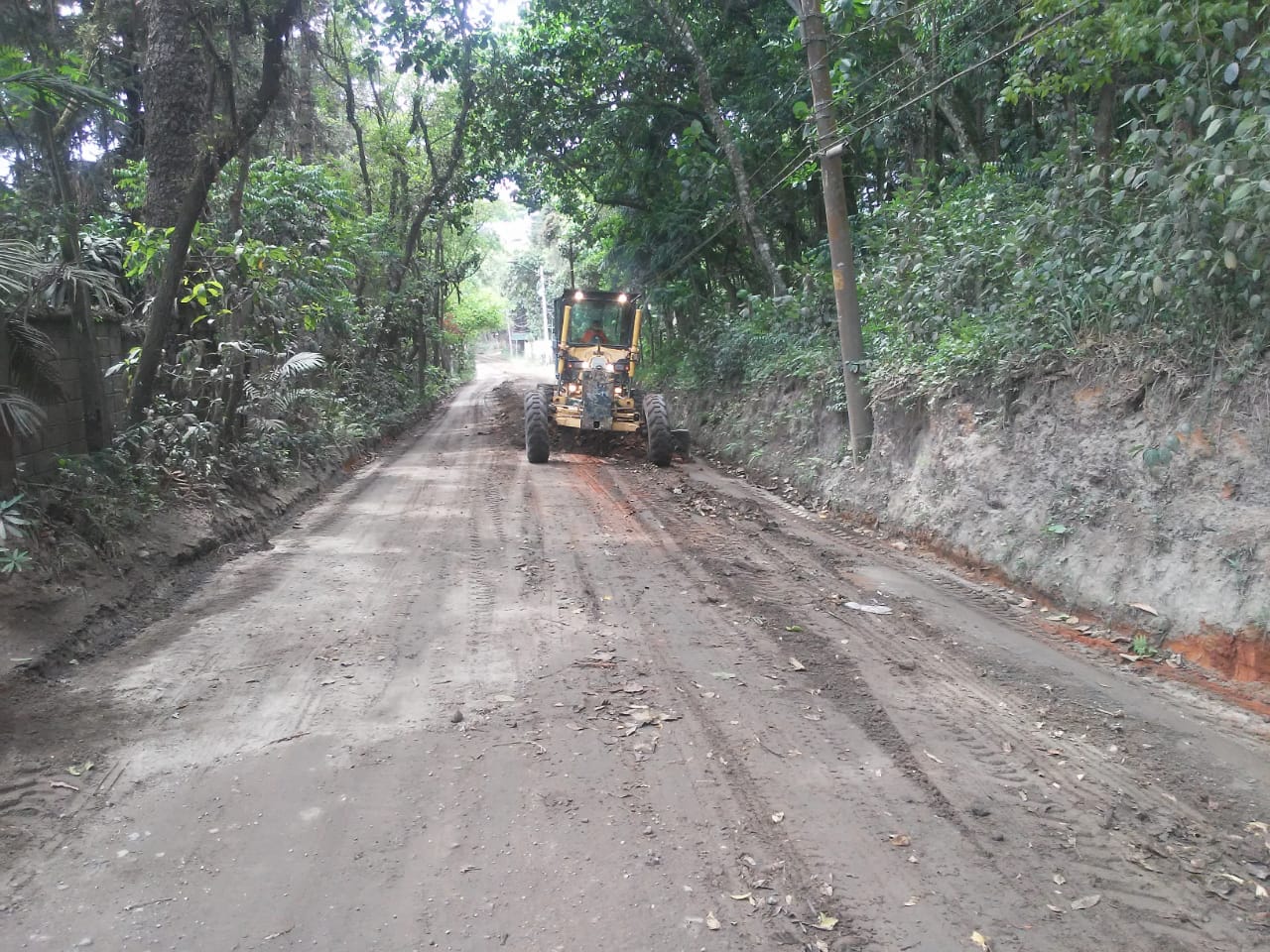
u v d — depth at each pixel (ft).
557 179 78.23
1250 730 15.08
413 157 84.74
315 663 17.53
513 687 16.43
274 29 26.21
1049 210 25.90
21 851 11.04
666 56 65.82
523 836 11.57
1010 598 22.84
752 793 12.75
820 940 9.59
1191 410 19.66
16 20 22.79
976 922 9.94
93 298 27.27
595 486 41.27
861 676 17.30
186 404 29.84
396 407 72.74
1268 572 16.74
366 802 12.34
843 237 34.96
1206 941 9.70
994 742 14.53
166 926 9.68
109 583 20.42
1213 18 19.04
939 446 29.14
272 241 44.19
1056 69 29.48
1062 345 24.39
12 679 15.79
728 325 59.06
